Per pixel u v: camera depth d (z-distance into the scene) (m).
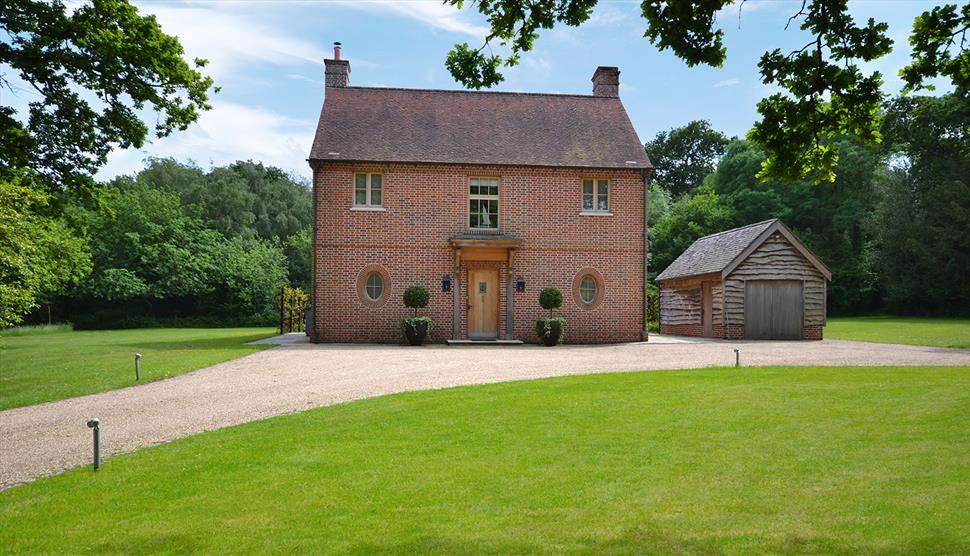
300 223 61.56
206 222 53.56
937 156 46.66
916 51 6.10
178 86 14.05
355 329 23.08
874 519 5.11
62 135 13.62
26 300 21.12
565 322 23.17
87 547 4.77
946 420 8.44
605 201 24.50
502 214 23.86
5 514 5.49
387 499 5.73
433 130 24.95
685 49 6.27
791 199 50.62
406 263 23.38
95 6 12.70
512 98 27.25
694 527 5.00
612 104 27.53
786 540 4.73
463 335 23.41
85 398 11.26
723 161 55.72
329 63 26.34
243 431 8.35
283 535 4.94
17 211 18.52
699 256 29.86
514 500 5.66
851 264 49.19
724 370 13.77
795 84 6.23
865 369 13.78
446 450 7.31
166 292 47.22
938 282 45.78
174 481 6.31
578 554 4.52
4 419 9.66
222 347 20.91
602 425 8.44
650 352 19.02
